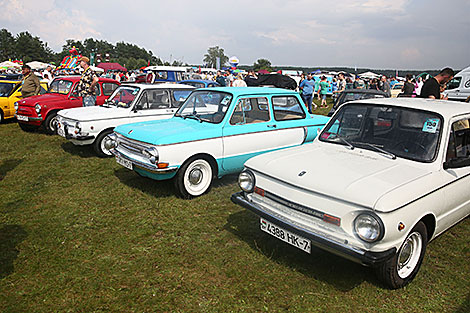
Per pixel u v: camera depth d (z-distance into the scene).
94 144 7.22
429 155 3.29
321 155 3.62
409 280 3.20
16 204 4.91
